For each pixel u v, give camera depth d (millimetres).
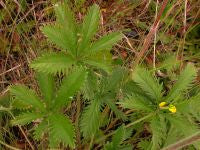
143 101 195
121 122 258
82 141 245
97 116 216
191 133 185
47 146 238
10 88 182
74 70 178
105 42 191
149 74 198
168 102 196
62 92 180
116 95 224
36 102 184
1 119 247
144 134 260
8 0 285
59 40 186
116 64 276
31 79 260
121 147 208
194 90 263
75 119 250
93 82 197
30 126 255
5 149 246
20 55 272
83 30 188
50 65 182
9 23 287
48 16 285
